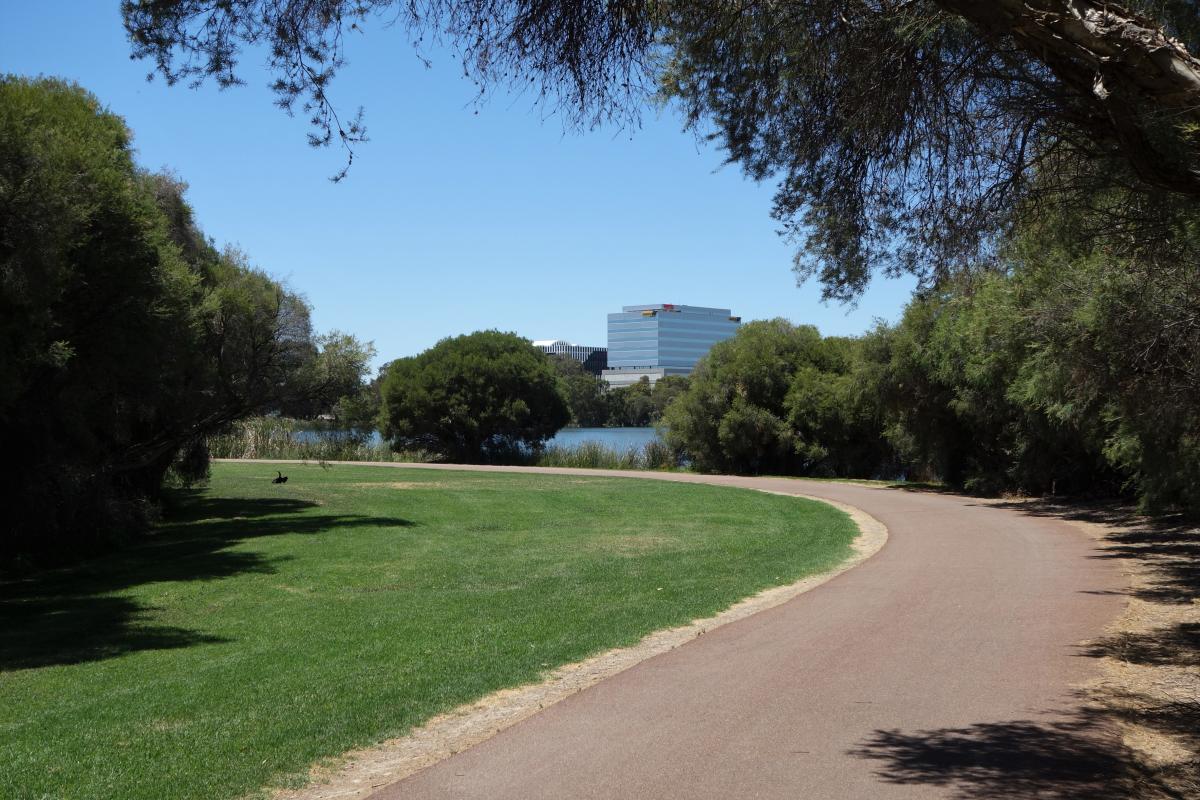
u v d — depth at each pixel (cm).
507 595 1430
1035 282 1535
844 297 852
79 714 782
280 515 2825
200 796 574
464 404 6712
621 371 15350
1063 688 797
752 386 5412
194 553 2041
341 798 563
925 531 2205
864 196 807
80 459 1984
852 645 981
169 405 2384
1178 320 1100
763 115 821
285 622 1250
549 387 7050
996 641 988
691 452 5688
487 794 561
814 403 5025
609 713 738
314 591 1534
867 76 736
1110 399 1580
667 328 15250
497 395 6838
